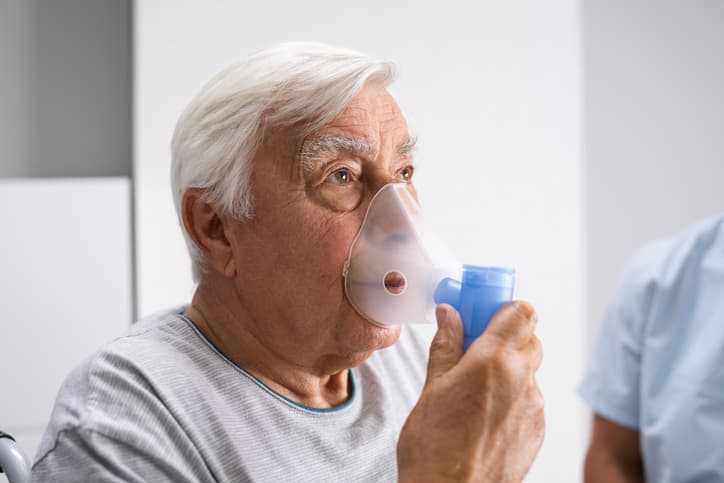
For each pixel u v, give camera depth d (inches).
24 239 78.6
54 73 90.4
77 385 31.8
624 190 106.0
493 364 28.2
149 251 80.3
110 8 91.8
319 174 32.7
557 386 94.1
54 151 90.6
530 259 93.2
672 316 62.8
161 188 80.6
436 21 89.8
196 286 40.5
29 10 89.7
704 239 63.8
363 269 32.8
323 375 36.2
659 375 62.2
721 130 107.7
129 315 80.6
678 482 59.3
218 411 32.3
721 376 58.8
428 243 32.9
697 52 107.0
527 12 93.0
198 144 34.0
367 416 37.4
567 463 94.4
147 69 80.0
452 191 90.4
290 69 32.9
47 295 78.9
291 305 33.6
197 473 30.7
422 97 89.4
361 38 87.1
